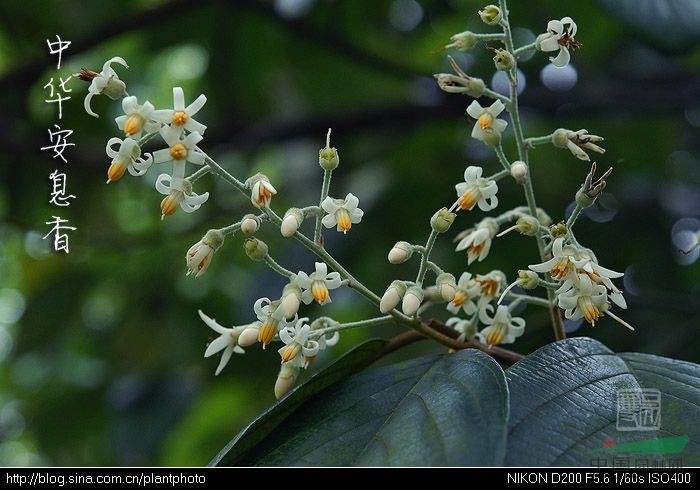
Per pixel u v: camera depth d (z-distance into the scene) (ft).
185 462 24.08
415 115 21.95
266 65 24.44
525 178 8.59
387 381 8.07
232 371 22.45
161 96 28.43
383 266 22.29
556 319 9.18
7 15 22.52
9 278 27.96
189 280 25.25
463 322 9.41
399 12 23.79
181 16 23.17
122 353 24.67
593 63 22.59
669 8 15.28
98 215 24.14
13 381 28.43
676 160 24.88
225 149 22.97
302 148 26.66
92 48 19.31
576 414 7.28
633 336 18.89
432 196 23.20
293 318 8.65
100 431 25.02
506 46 8.84
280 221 8.10
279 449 7.67
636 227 22.62
